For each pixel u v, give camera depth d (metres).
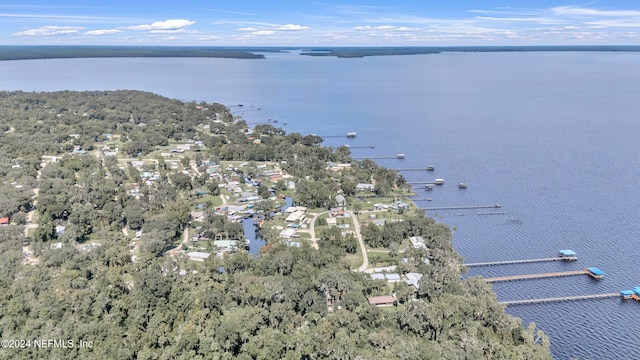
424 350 129.62
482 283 168.00
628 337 151.88
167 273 172.88
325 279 165.75
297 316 149.75
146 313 148.25
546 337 142.25
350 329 141.75
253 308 149.12
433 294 164.50
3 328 136.00
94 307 149.12
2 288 156.12
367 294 169.75
